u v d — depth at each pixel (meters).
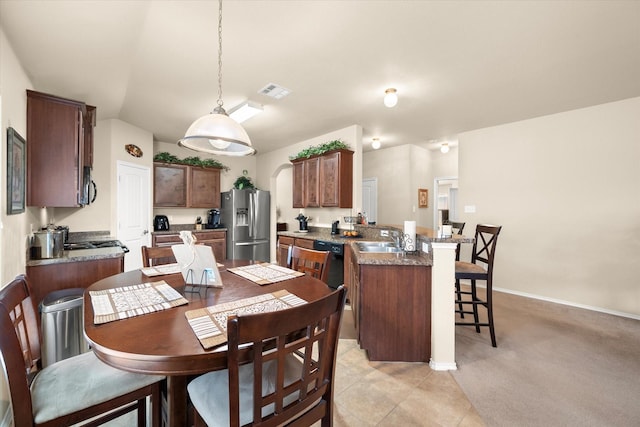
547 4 1.73
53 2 1.52
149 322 1.11
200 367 0.91
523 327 2.87
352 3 1.72
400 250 2.78
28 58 2.02
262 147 5.61
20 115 2.04
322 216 4.90
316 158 4.43
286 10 1.77
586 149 3.46
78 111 2.42
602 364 2.19
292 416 0.96
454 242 2.13
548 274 3.74
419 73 2.60
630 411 1.68
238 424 0.84
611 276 3.29
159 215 5.02
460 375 2.05
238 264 2.23
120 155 3.90
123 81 2.66
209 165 5.41
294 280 1.74
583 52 2.26
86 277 2.44
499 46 2.18
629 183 3.19
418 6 1.75
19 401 0.96
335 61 2.39
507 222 4.07
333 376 1.10
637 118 3.15
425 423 1.59
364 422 1.59
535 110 3.55
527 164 3.90
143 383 1.22
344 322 3.05
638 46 2.17
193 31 1.97
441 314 2.14
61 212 3.43
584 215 3.47
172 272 1.88
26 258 2.20
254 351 0.84
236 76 2.64
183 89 2.91
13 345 0.95
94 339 0.97
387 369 2.13
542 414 1.66
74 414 1.07
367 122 4.04
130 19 1.78
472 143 4.44
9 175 1.75
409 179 5.48
